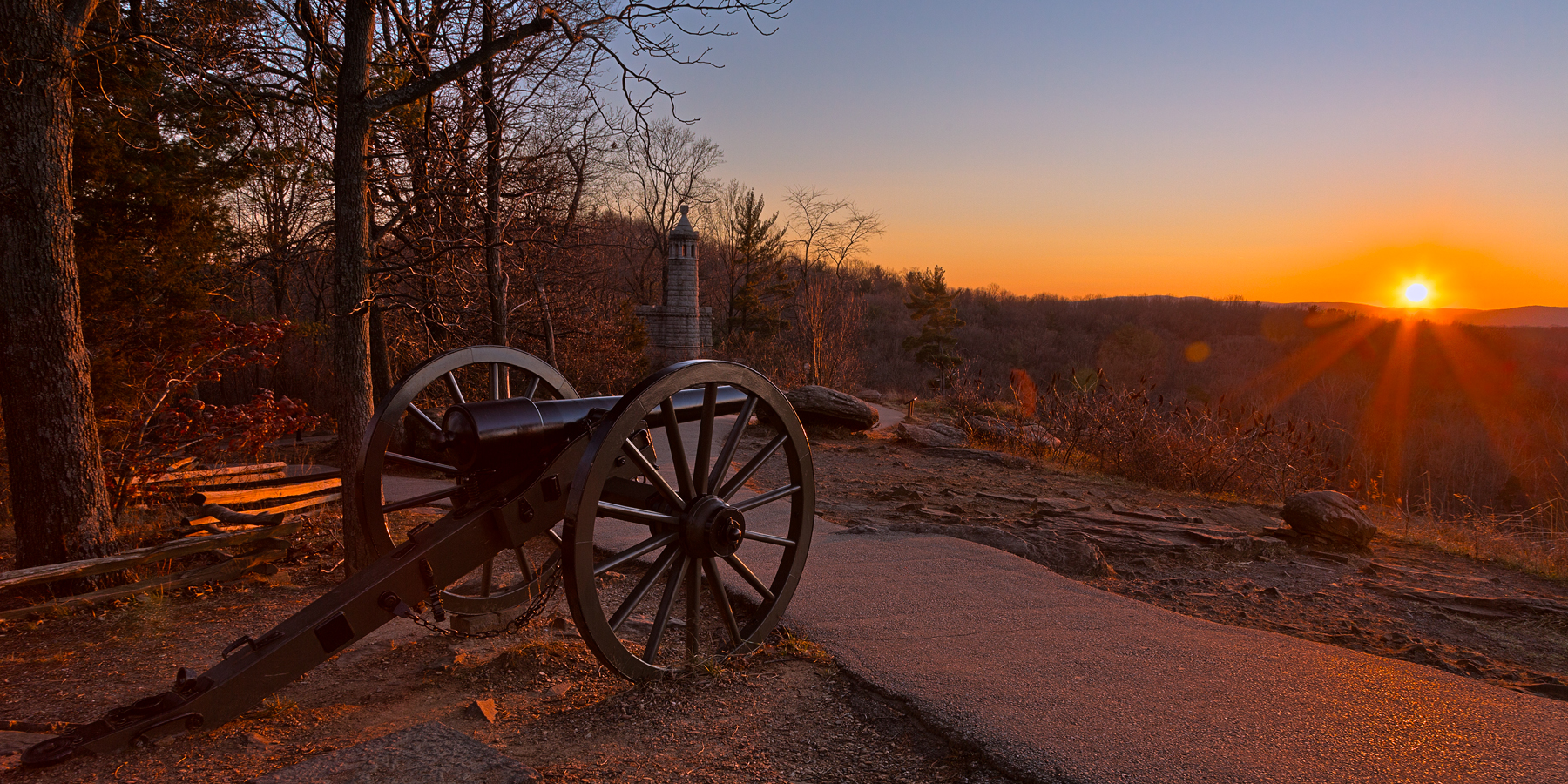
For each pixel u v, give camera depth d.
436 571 3.56
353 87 5.38
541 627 4.70
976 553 6.25
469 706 3.52
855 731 3.33
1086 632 4.51
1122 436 12.19
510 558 6.33
